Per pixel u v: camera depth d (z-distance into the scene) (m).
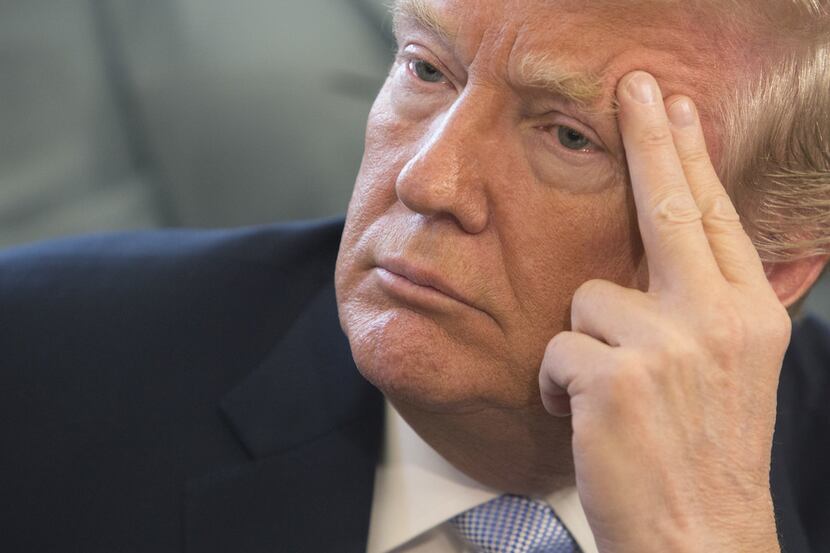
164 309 1.77
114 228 2.54
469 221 1.29
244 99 2.62
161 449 1.63
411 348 1.33
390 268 1.34
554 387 1.35
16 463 1.61
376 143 1.42
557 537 1.60
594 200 1.32
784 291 1.53
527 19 1.26
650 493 1.31
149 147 2.60
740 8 1.31
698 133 1.34
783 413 1.95
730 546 1.32
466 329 1.33
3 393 1.66
